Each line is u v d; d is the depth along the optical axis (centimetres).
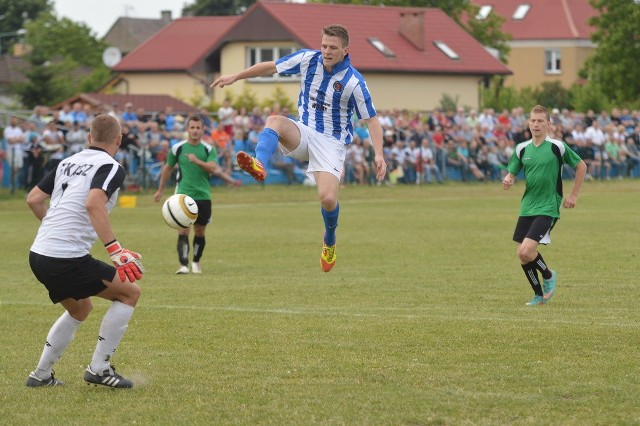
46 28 14375
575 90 11981
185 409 1459
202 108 7775
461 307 2339
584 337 1925
